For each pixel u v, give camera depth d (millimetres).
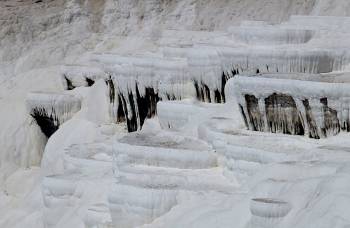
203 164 20859
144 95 28656
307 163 17359
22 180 33625
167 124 25875
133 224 19906
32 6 42344
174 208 19438
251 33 25203
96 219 21281
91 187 23266
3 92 38156
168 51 29172
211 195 18875
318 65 22391
